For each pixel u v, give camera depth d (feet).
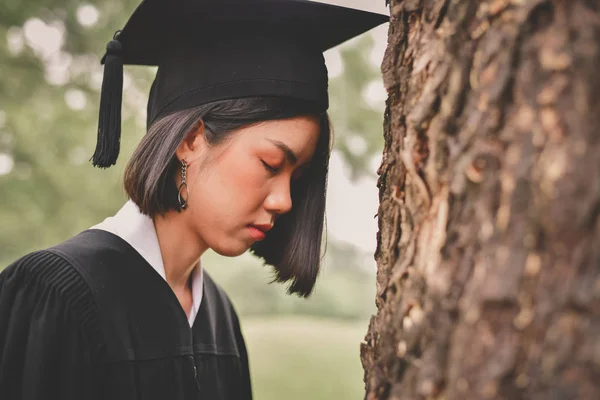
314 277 5.50
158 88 5.14
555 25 2.44
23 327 4.53
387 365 3.09
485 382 2.48
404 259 3.09
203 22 4.86
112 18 16.24
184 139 4.73
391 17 3.45
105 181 15.48
